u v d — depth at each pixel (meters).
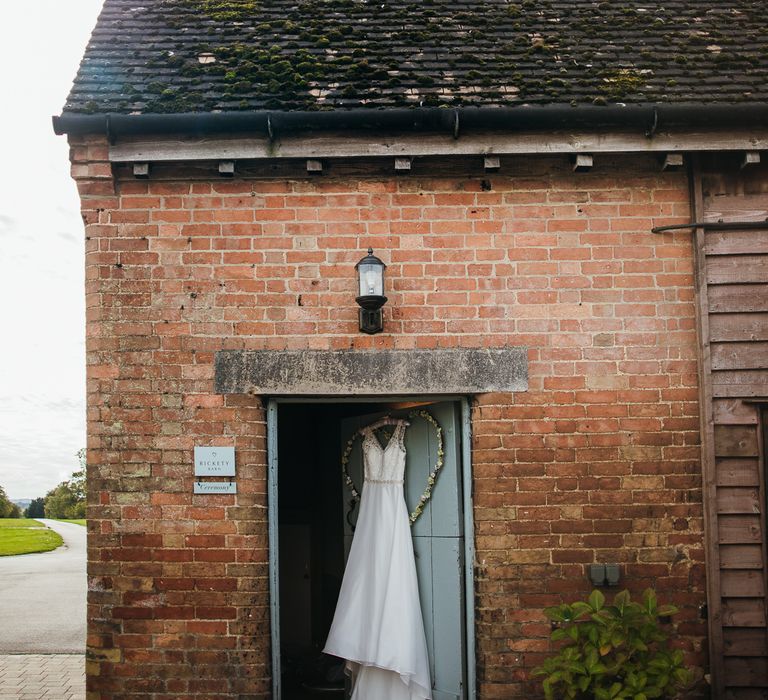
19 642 8.80
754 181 5.26
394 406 5.82
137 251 5.19
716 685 4.94
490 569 5.07
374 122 5.00
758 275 5.21
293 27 5.87
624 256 5.24
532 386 5.16
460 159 5.26
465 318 5.20
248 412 5.12
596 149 5.07
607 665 4.50
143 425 5.11
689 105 5.00
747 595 5.04
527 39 5.77
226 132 5.06
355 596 5.63
